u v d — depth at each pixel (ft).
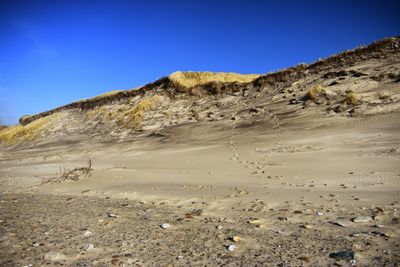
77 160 103.09
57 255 16.47
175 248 17.92
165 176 52.44
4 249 17.43
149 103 175.32
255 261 15.69
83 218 25.67
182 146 105.70
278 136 91.15
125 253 17.08
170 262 15.76
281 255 16.37
